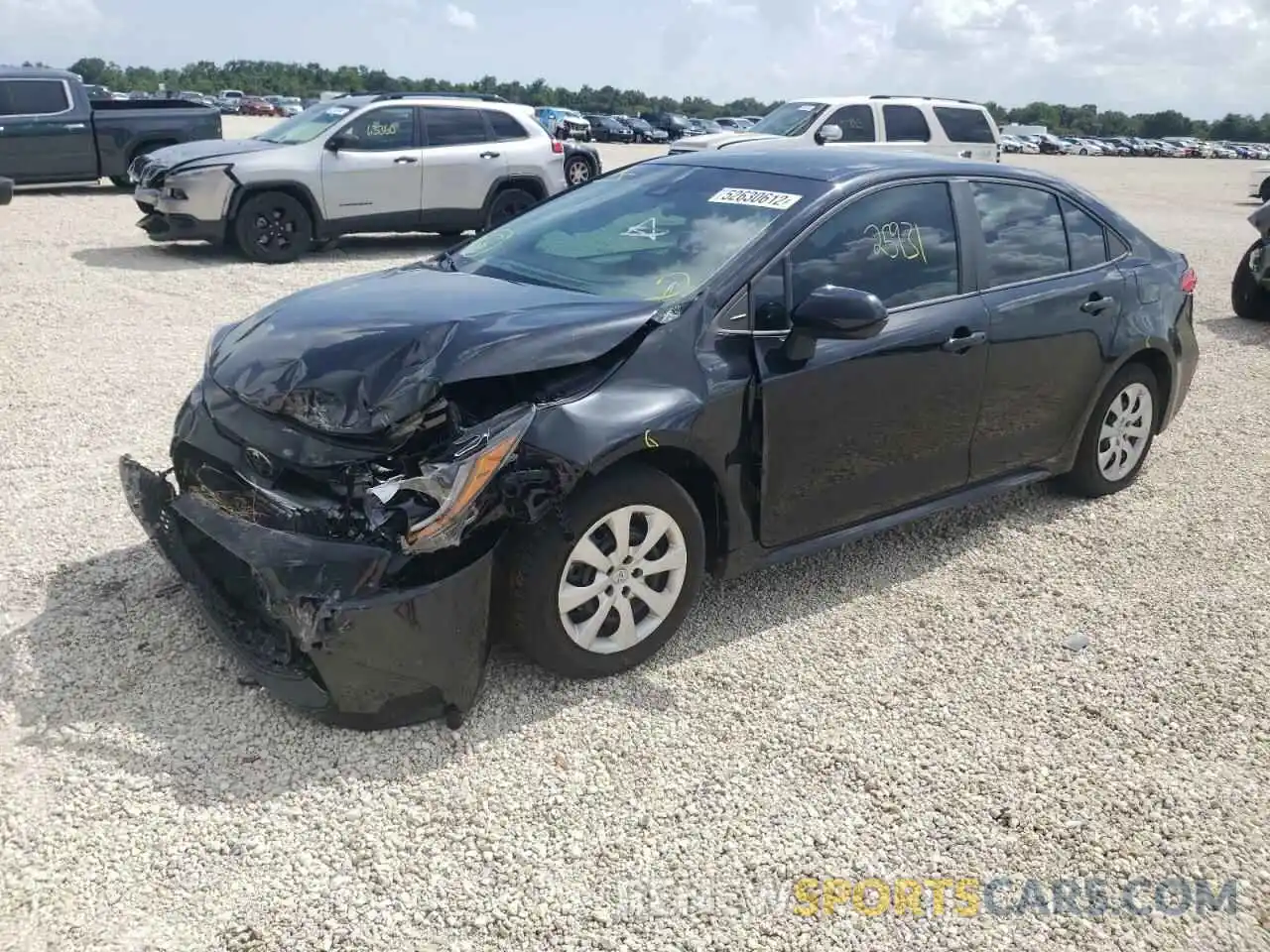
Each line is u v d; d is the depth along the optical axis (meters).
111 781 3.00
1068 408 4.99
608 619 3.57
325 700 3.08
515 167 12.80
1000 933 2.67
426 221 12.41
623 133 52.94
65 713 3.29
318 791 3.01
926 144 15.27
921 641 4.04
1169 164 52.53
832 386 3.88
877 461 4.17
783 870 2.83
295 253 11.63
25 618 3.81
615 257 4.05
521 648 3.43
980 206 4.54
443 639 3.09
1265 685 3.84
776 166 4.34
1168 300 5.36
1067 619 4.26
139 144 16.25
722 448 3.63
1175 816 3.13
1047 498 5.53
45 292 9.28
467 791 3.05
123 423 5.91
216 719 3.29
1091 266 5.00
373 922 2.59
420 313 3.51
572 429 3.24
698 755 3.28
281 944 2.51
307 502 3.18
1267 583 4.64
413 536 2.97
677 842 2.91
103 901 2.60
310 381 3.24
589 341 3.37
